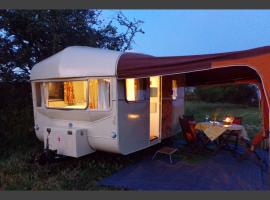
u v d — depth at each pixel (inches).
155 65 196.2
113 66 209.5
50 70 240.4
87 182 196.1
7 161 247.3
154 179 202.5
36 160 224.2
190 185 189.6
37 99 260.7
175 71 191.5
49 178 203.8
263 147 284.0
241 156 245.9
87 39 352.5
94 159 248.1
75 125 234.8
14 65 311.9
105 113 215.0
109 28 395.9
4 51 300.8
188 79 349.4
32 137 310.2
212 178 203.9
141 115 244.1
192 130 264.8
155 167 231.8
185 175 211.0
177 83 323.9
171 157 260.5
